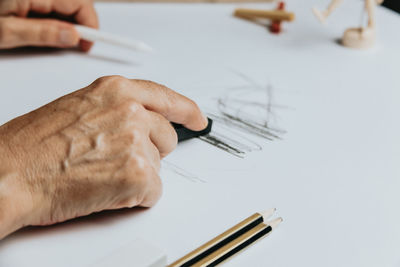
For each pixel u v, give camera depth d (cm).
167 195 43
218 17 88
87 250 37
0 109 56
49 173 39
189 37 79
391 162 50
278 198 44
